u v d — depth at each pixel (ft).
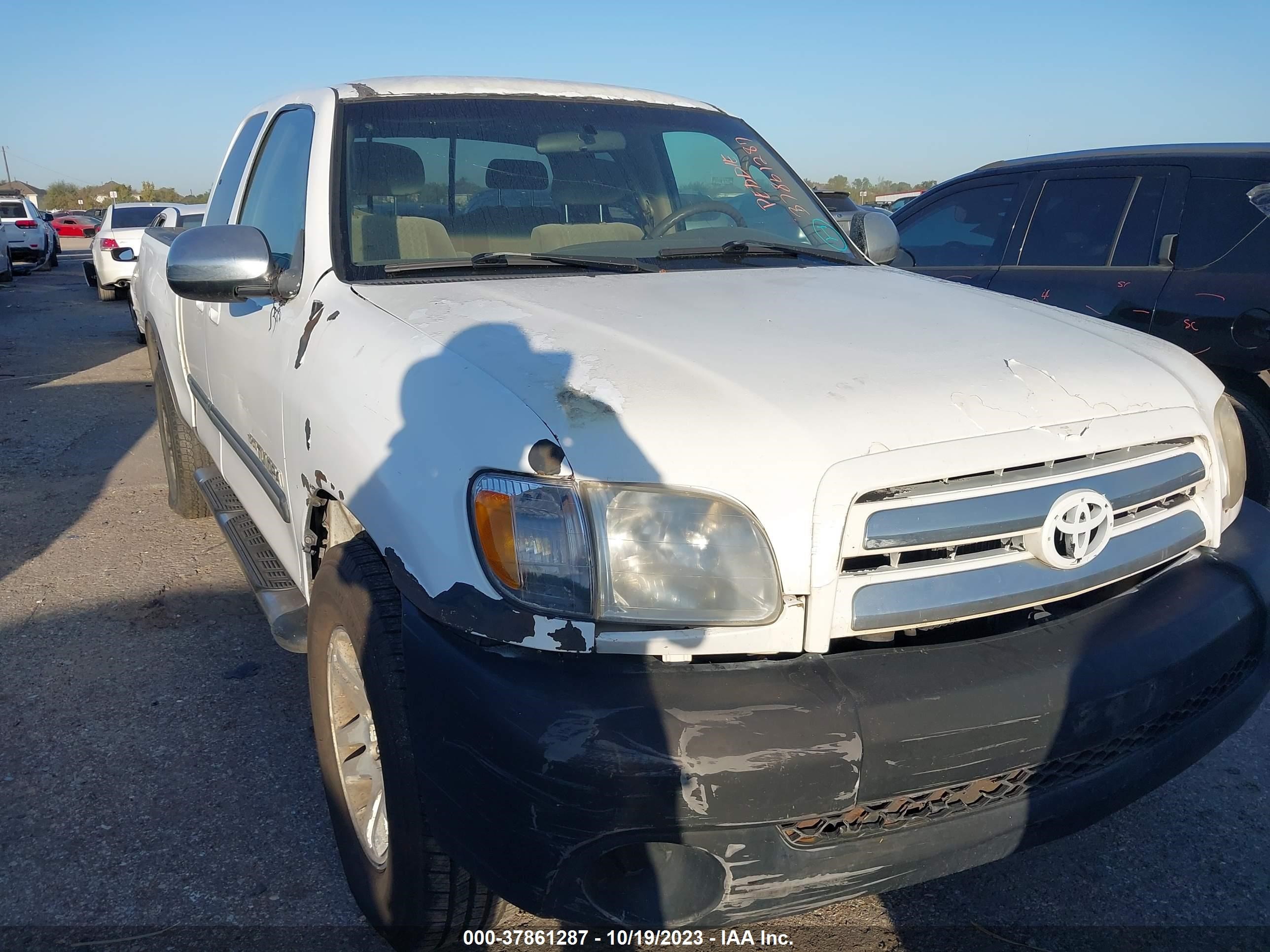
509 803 5.45
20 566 14.79
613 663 5.59
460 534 5.81
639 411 5.88
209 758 9.87
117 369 32.30
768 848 5.51
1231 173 15.39
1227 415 7.86
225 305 10.98
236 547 11.23
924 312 8.04
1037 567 6.24
